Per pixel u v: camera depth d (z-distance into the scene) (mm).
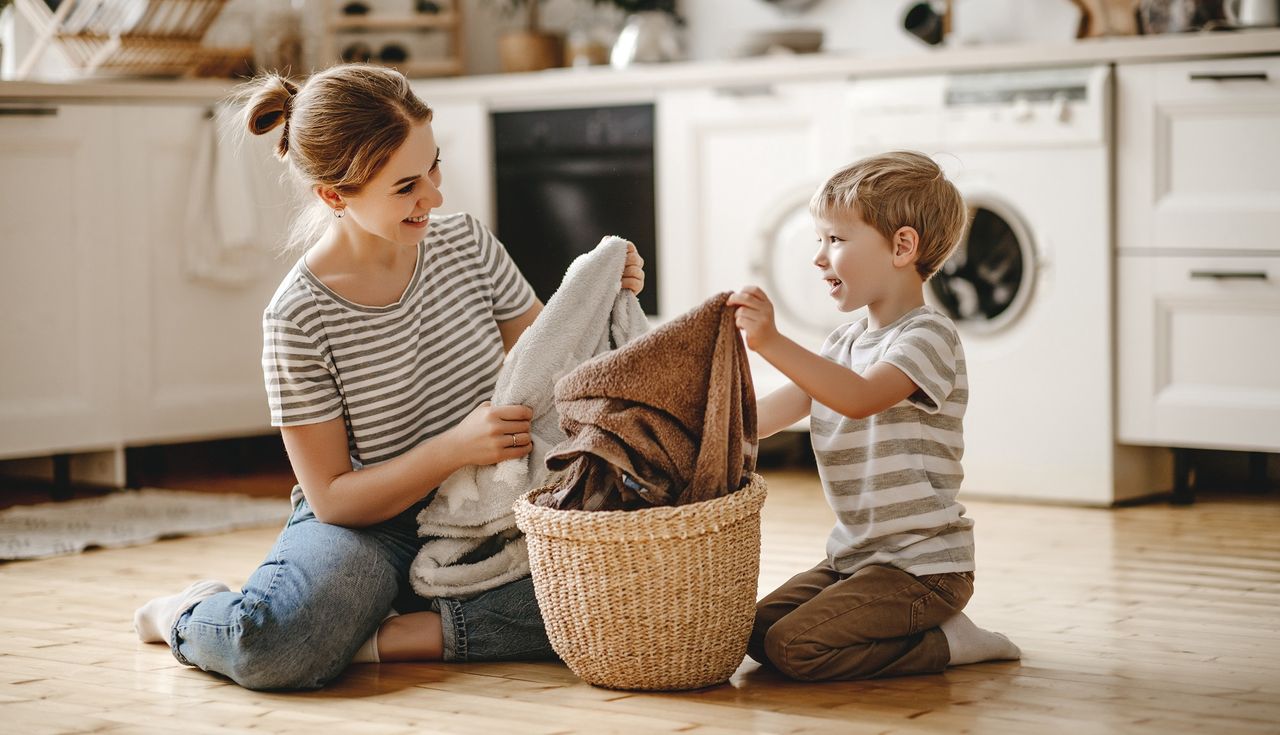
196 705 1761
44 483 3721
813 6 4051
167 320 3648
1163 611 2189
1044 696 1739
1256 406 2996
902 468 1826
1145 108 3072
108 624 2215
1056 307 3170
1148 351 3107
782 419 1968
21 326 3416
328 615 1811
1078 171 3121
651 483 1723
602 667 1753
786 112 3480
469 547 1938
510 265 2170
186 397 3684
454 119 3891
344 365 1938
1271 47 2924
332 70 1922
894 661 1844
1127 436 3145
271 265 3775
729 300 1719
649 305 3736
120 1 3674
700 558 1695
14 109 3357
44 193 3438
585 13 4422
